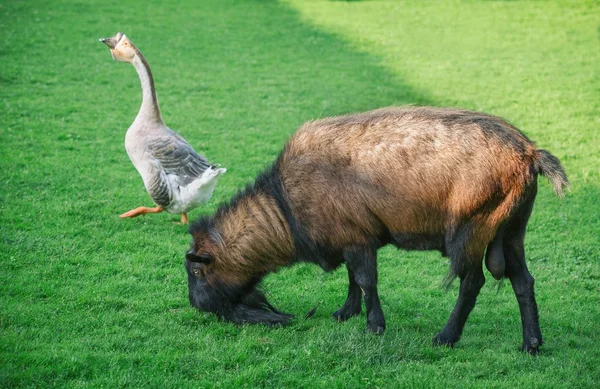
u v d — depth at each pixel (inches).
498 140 309.1
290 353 319.9
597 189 563.8
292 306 382.0
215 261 339.6
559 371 308.7
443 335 335.3
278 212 331.9
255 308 354.3
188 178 462.0
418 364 312.8
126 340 327.0
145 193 532.1
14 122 666.8
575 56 992.2
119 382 287.7
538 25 1172.5
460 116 319.3
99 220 478.3
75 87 800.9
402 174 314.2
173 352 318.3
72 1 1236.5
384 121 325.4
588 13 1236.5
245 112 746.8
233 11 1251.8
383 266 441.4
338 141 326.3
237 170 581.6
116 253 434.3
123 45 471.2
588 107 777.6
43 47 952.9
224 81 861.8
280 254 338.3
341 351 318.3
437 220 317.1
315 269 430.6
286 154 337.1
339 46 1053.2
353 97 807.7
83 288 383.9
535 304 327.9
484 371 309.4
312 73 910.4
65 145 617.9
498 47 1048.2
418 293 403.9
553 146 660.7
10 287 374.9
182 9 1242.0
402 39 1099.3
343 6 1322.6
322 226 324.5
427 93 828.6
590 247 462.0
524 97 814.5
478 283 327.0
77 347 317.7
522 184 306.3
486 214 308.7
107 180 551.5
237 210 340.8
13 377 287.3
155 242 453.4
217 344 327.9
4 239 434.6
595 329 359.3
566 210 523.5
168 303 371.9
